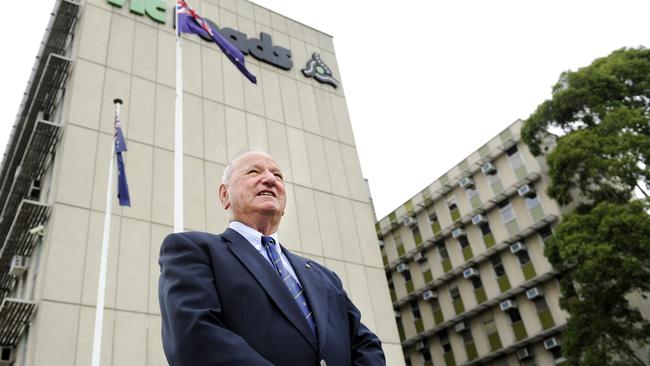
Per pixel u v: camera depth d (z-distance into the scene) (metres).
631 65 22.14
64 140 14.95
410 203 37.78
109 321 12.72
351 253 19.36
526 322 29.11
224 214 16.77
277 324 1.92
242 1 24.81
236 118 19.77
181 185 10.10
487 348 30.53
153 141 16.75
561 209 28.83
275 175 2.78
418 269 36.06
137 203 15.10
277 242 2.52
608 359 18.20
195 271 1.97
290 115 21.92
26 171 16.17
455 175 35.00
